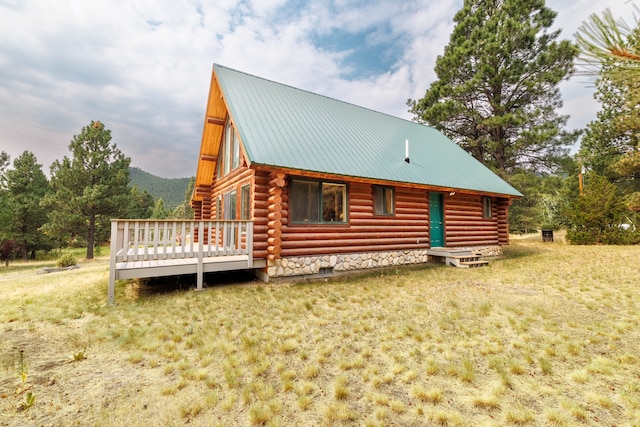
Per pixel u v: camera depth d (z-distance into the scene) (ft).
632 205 59.47
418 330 15.46
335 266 30.40
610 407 9.07
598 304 19.49
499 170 64.95
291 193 28.32
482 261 36.76
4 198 77.61
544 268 33.73
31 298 22.35
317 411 9.10
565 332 14.96
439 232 40.86
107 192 72.02
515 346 13.38
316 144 31.50
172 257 23.02
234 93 33.68
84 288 26.17
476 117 66.18
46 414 8.95
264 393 9.89
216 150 46.21
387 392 10.04
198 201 56.39
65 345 13.82
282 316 17.80
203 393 10.05
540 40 62.64
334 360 12.35
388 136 44.39
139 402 9.59
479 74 61.87
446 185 37.29
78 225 71.82
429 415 8.84
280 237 26.89
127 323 16.74
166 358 12.61
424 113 70.38
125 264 23.85
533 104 64.75
